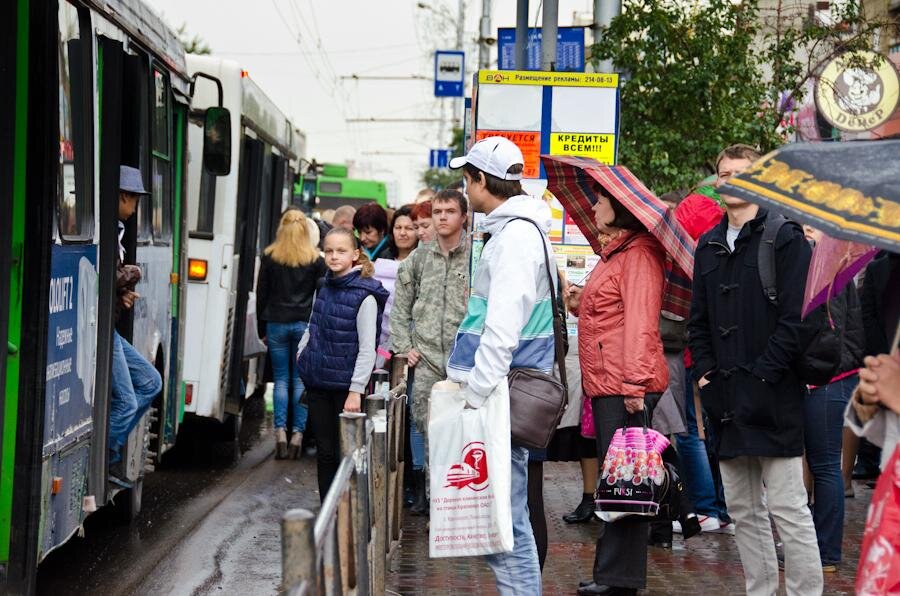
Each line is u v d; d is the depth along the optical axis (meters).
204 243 12.23
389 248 12.09
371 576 6.04
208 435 13.27
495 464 5.75
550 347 6.15
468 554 5.81
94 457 7.24
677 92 14.35
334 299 8.60
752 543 6.62
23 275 5.84
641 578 7.05
